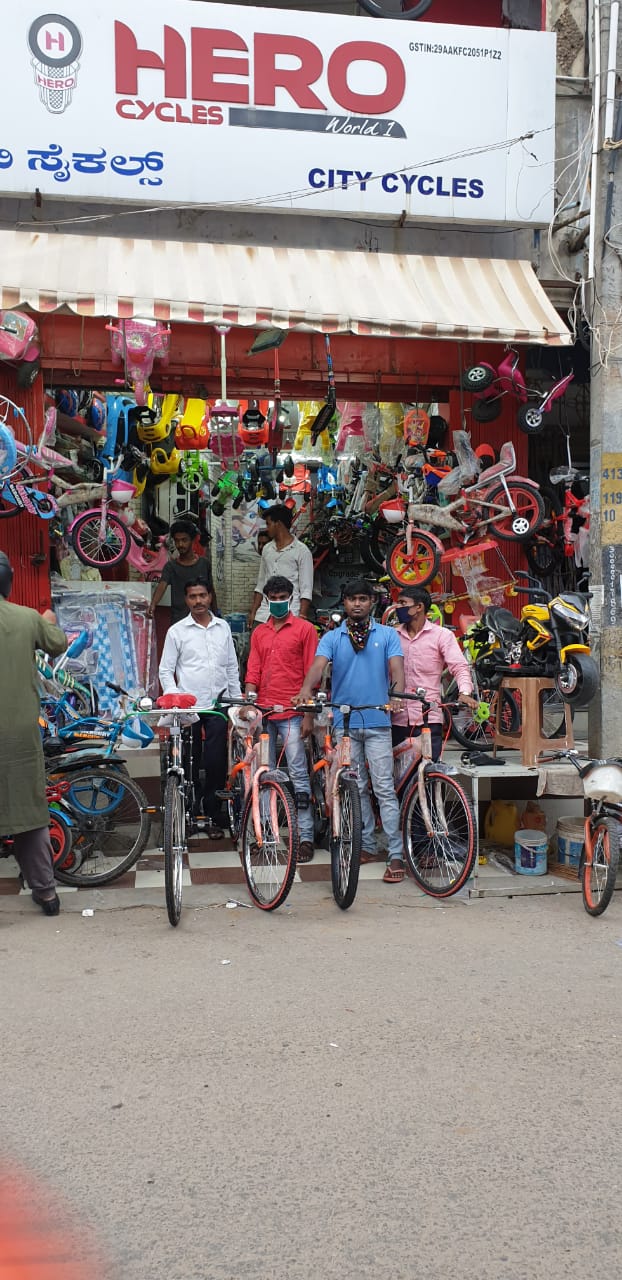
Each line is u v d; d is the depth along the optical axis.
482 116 7.13
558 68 7.60
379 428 9.17
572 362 8.70
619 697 6.20
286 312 6.36
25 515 7.07
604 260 6.18
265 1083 3.37
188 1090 3.32
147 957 4.60
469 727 6.70
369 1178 2.82
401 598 6.12
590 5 7.14
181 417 7.98
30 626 5.16
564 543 8.20
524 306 6.93
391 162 7.04
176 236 7.09
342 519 9.59
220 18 6.75
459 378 7.87
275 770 5.54
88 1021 3.87
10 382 7.08
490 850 6.52
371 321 6.43
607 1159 2.93
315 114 6.92
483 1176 2.83
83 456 8.38
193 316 6.25
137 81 6.69
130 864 5.85
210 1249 2.51
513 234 7.52
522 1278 2.41
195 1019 3.89
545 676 6.26
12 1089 3.33
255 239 7.18
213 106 6.80
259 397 8.05
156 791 7.00
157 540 8.81
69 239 6.84
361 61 6.94
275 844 5.31
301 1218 2.64
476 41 7.08
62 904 5.45
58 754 5.82
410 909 5.43
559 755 5.71
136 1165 2.88
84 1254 2.48
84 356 7.26
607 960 4.62
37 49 6.56
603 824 5.32
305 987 4.23
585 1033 3.79
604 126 6.14
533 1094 3.31
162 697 5.30
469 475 7.23
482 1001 4.09
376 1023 3.86
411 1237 2.56
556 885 5.80
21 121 6.59
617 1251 2.51
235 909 5.38
